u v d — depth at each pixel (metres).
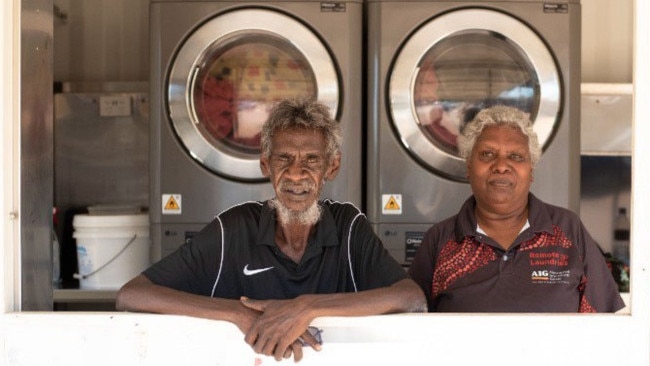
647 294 1.91
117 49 4.51
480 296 2.57
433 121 3.65
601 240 4.41
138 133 4.36
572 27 3.61
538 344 1.94
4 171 2.01
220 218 2.43
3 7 1.99
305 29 3.58
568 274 2.55
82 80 4.51
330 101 3.58
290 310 2.01
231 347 2.01
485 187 2.61
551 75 3.60
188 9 3.59
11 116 2.04
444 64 3.64
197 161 3.61
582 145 4.24
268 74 3.66
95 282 3.88
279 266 2.35
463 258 2.63
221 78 3.65
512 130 2.65
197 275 2.38
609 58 4.52
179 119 3.59
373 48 3.59
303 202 2.28
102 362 2.00
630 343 1.92
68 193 4.37
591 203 4.41
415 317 1.96
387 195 3.58
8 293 2.03
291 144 2.27
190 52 3.58
